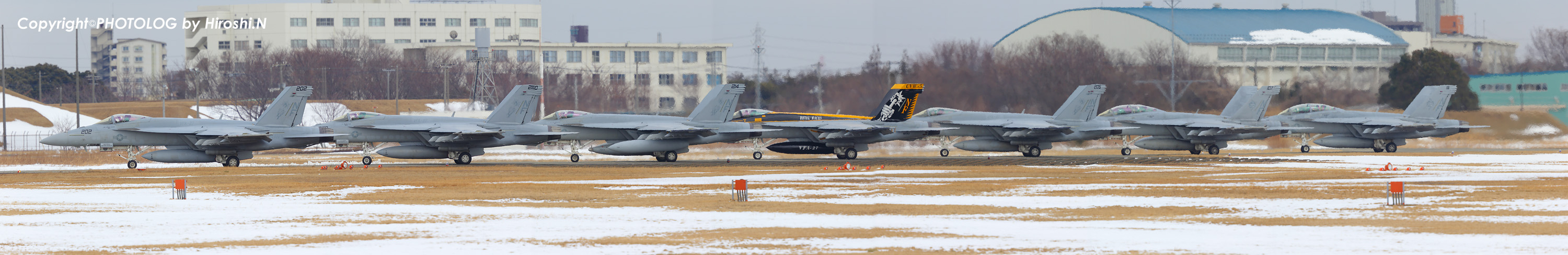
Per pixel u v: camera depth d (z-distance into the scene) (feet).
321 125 562.66
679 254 177.68
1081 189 323.98
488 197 303.48
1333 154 647.97
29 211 261.44
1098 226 216.95
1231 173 420.36
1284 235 197.77
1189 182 356.38
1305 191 306.55
